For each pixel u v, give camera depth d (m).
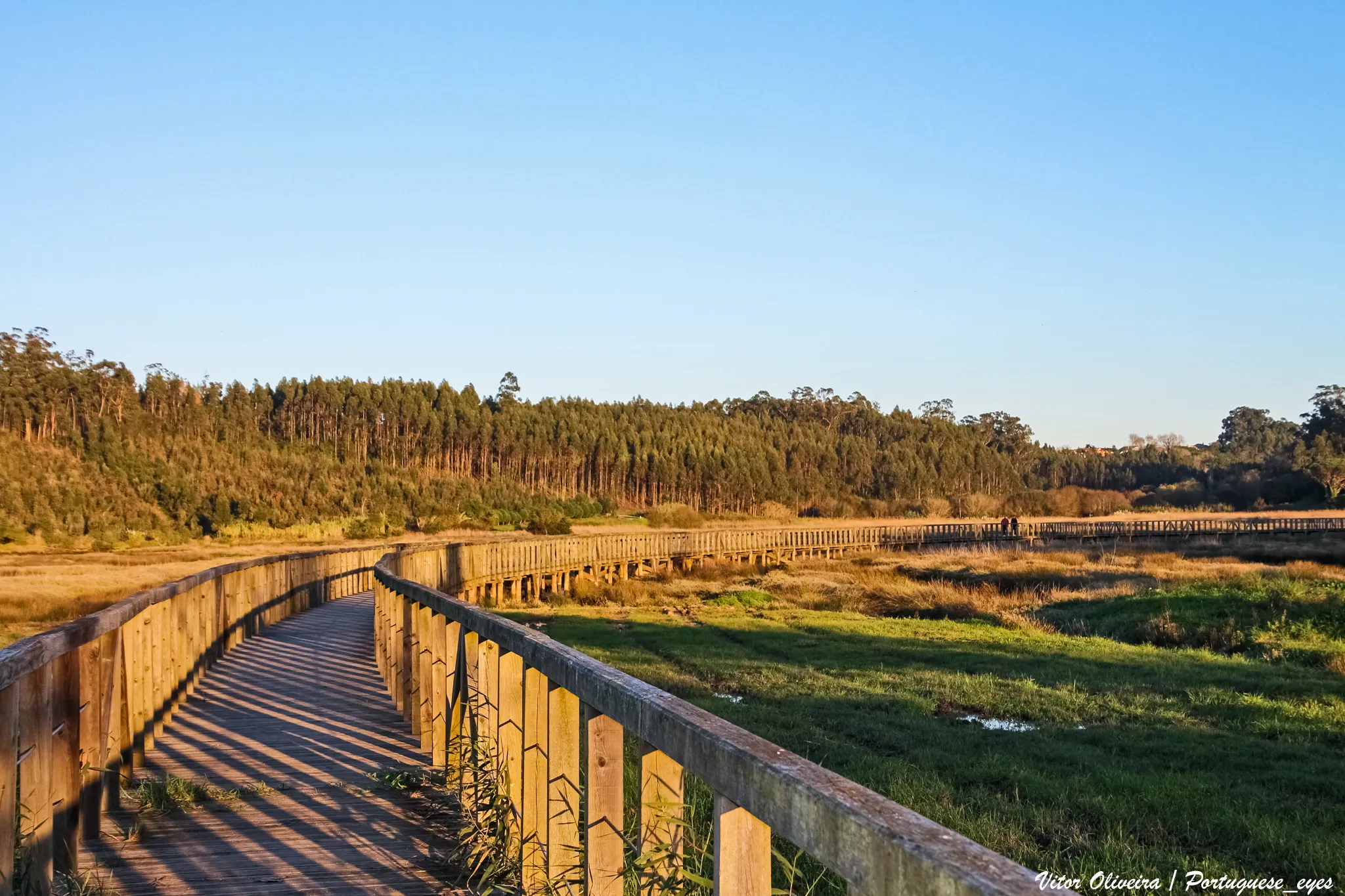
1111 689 12.76
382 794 5.31
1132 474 126.06
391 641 8.39
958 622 20.86
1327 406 95.94
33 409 53.66
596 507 81.44
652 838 2.37
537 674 3.58
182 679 8.05
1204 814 7.07
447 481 77.31
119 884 3.97
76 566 31.45
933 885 1.20
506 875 3.85
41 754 3.55
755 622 20.84
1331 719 10.99
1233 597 21.03
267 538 49.34
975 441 125.44
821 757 8.48
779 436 110.12
